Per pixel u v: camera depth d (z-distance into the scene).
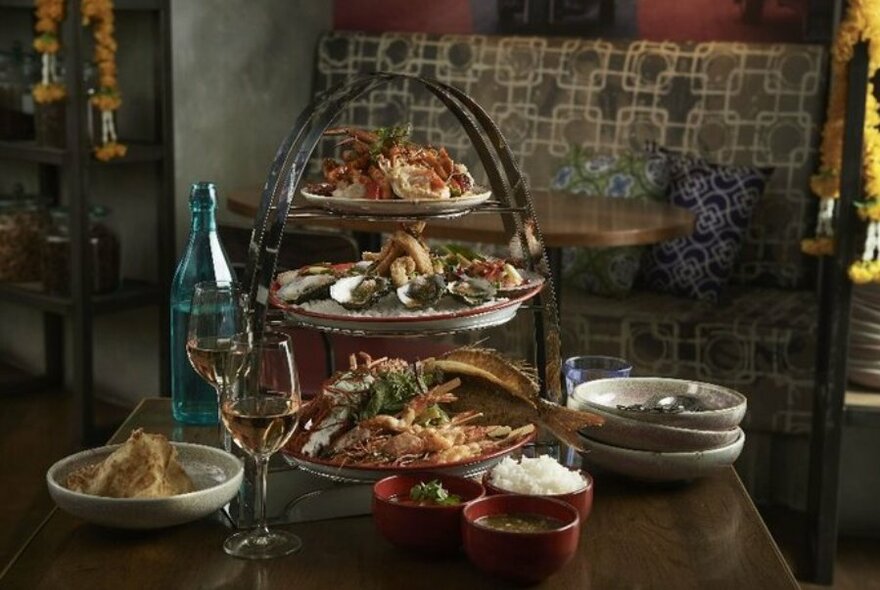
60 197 5.10
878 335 3.61
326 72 5.38
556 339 2.00
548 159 5.05
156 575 1.56
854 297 3.64
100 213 4.46
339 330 1.79
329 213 1.85
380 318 1.75
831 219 3.53
